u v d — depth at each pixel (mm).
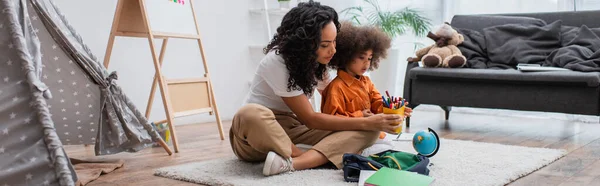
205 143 2668
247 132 1711
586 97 2564
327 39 1728
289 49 1723
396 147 2322
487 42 3309
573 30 3158
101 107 2098
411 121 3516
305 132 1919
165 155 2318
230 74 3861
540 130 3064
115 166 2006
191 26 2943
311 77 1780
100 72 2043
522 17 3375
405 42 4352
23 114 1401
